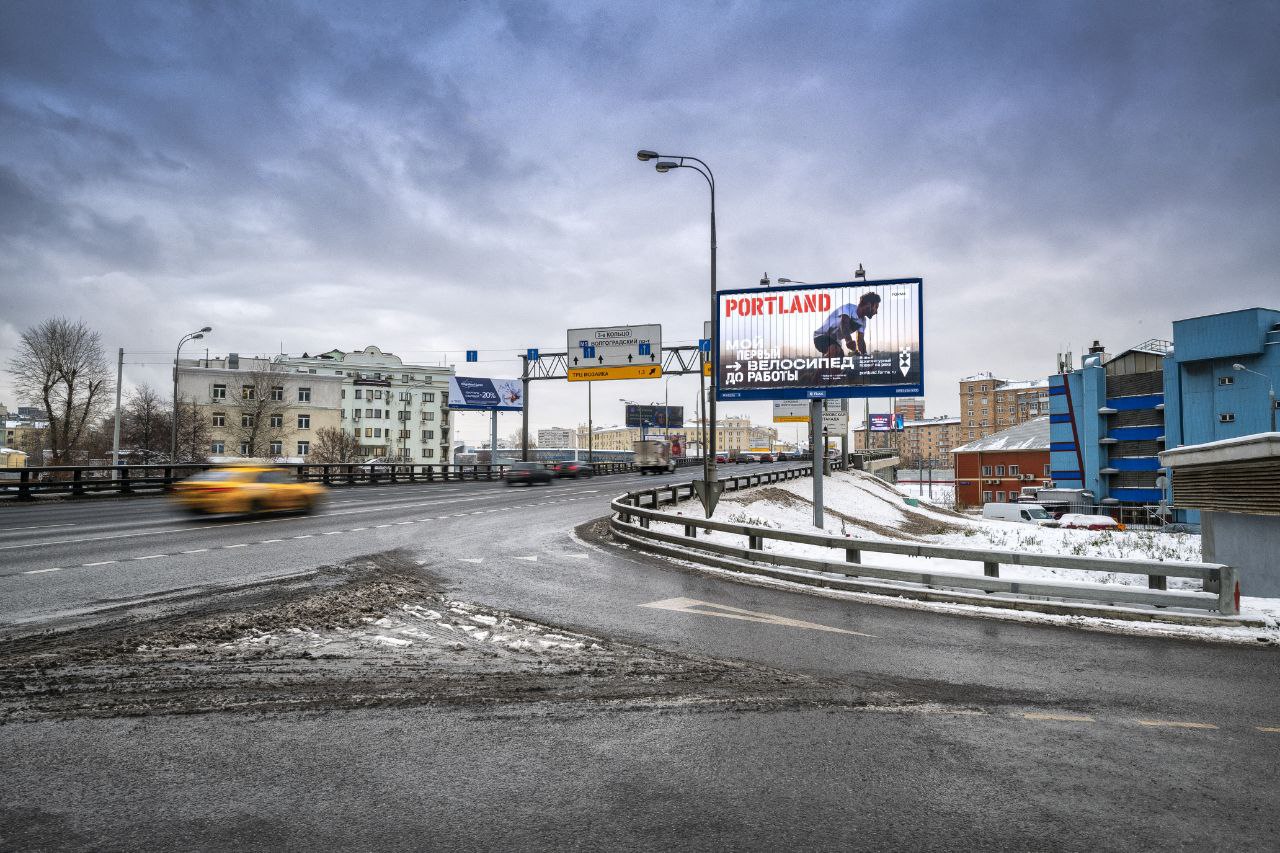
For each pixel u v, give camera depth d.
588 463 55.84
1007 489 71.69
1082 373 55.00
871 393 20.08
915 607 9.46
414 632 7.60
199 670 6.10
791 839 3.41
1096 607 8.84
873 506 42.00
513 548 14.79
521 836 3.43
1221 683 6.12
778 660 6.73
